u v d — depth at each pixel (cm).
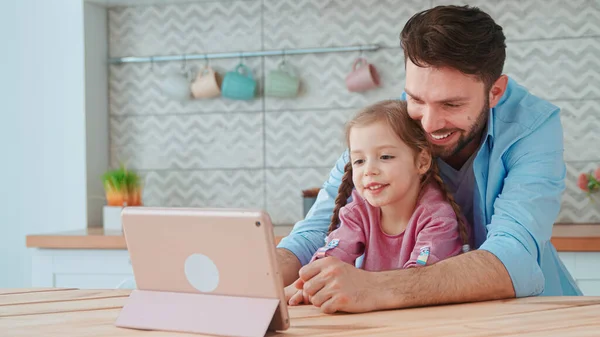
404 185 139
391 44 320
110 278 286
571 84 308
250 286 94
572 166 308
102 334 96
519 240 125
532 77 310
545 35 308
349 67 324
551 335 88
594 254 253
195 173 340
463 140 132
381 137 139
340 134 325
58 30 325
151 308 100
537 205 133
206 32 336
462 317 100
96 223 331
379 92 321
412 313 105
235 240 92
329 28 325
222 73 334
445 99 124
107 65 341
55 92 326
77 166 324
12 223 331
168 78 328
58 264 290
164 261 99
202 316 97
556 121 145
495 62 126
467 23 122
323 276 108
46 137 328
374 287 108
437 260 132
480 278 115
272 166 333
